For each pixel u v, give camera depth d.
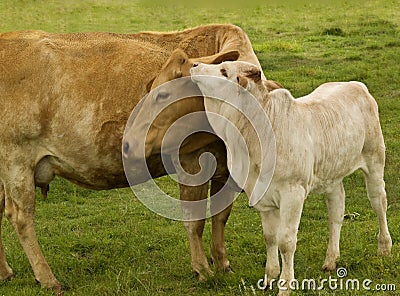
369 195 6.31
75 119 6.23
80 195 9.58
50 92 6.21
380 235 6.36
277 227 5.68
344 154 5.83
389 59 15.33
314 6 23.12
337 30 18.86
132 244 7.55
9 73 6.21
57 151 6.34
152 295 6.06
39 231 8.16
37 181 6.52
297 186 5.41
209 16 22.56
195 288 6.25
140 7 24.17
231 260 6.85
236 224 7.98
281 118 5.38
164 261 7.07
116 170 6.44
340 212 6.20
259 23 21.28
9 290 6.40
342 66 15.02
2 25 21.58
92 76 6.27
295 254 6.50
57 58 6.27
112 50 6.40
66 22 22.09
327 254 6.26
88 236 7.87
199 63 5.53
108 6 24.59
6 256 7.31
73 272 6.83
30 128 6.23
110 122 6.24
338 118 5.79
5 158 6.31
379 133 6.19
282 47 17.22
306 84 13.66
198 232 6.40
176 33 6.64
